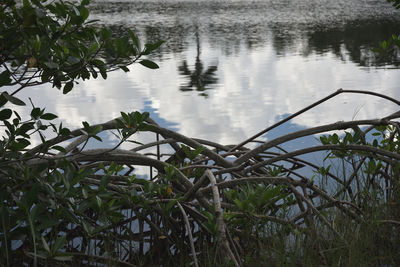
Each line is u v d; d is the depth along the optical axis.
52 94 8.33
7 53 2.47
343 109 7.07
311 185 3.08
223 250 2.43
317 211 2.88
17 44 2.46
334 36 17.33
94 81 9.69
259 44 15.59
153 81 9.72
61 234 3.22
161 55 13.34
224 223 2.68
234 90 8.77
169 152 5.30
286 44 15.52
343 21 23.48
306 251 2.85
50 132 5.98
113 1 41.62
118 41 2.59
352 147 3.38
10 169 2.53
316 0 43.19
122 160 3.22
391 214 3.41
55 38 2.47
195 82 9.60
